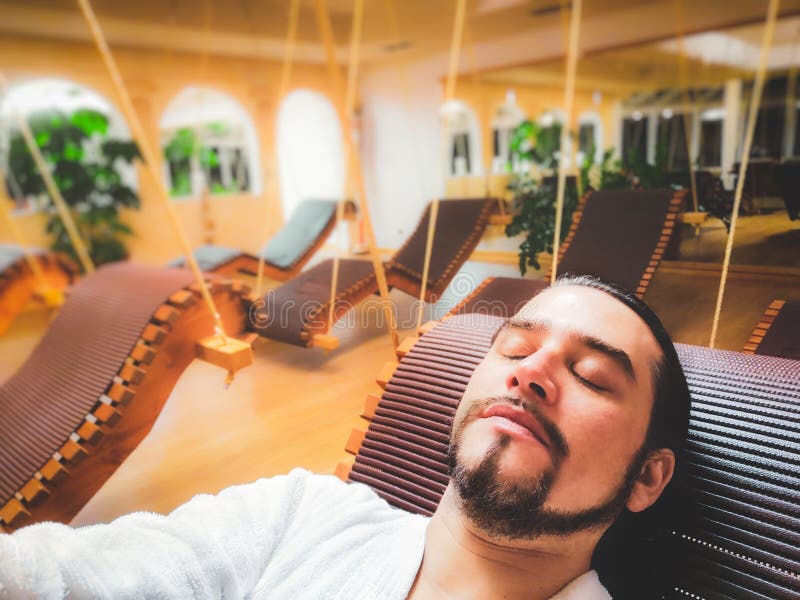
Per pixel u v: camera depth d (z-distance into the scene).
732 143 3.61
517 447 0.64
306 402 1.69
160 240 5.11
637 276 1.77
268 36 4.95
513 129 5.16
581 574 0.70
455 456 0.70
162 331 1.74
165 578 0.73
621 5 4.46
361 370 1.85
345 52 5.61
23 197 4.37
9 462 1.58
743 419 0.85
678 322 1.38
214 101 5.80
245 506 0.88
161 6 4.39
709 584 0.76
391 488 1.09
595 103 4.86
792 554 0.73
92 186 4.56
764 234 1.63
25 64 4.41
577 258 2.02
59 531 0.72
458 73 5.45
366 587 0.77
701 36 4.20
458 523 0.74
